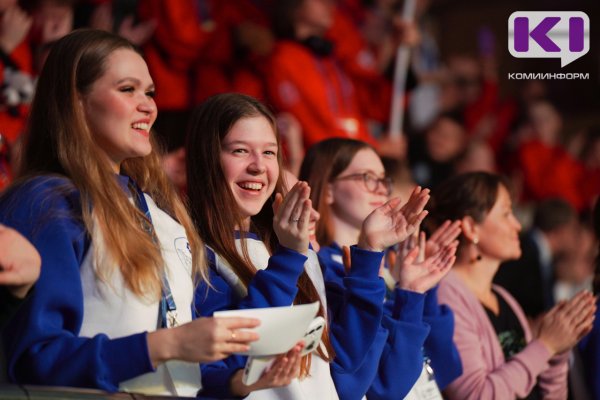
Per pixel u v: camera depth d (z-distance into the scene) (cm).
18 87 1238
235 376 713
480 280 1086
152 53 1430
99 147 714
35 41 1306
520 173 1922
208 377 725
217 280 785
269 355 661
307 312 648
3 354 658
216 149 813
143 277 683
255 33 1471
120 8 1425
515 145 1931
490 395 1004
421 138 1816
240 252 809
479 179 1085
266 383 675
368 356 836
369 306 814
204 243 793
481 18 1975
